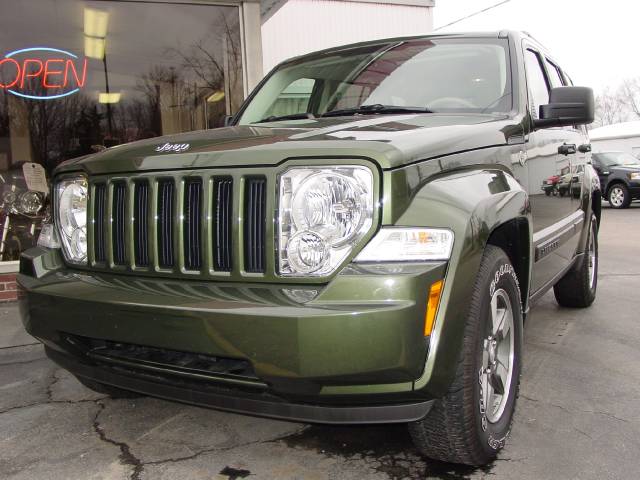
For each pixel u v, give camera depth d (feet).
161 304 7.07
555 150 12.37
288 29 34.83
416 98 11.04
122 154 8.59
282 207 7.07
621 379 11.49
